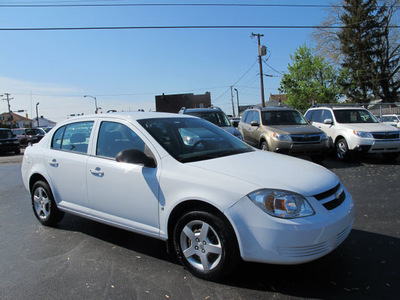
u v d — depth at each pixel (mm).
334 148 10266
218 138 4211
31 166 4965
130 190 3602
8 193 7625
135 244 4176
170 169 3346
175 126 4055
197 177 3143
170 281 3201
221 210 2912
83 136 4340
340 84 37625
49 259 3809
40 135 25719
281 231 2742
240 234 2855
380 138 9109
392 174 7754
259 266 3426
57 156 4520
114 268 3523
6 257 3908
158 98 44656
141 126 3789
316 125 11227
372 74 36812
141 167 3541
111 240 4336
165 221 3334
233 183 2967
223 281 3150
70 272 3467
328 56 37375
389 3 35469
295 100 36031
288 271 3309
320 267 3375
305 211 2814
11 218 5512
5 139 20031
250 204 2842
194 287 3070
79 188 4191
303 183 3000
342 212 3041
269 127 9789
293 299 2828
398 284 3008
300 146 8969
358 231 4297
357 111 10656
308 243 2750
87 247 4121
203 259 3133
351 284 3037
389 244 3867
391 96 36594
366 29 36625
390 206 5289
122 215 3744
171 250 3629
